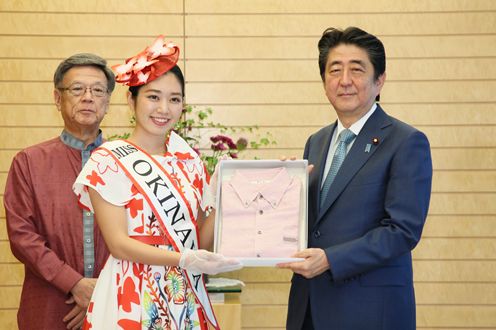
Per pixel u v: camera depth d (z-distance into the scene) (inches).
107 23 161.6
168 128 87.1
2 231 160.2
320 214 93.5
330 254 86.7
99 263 103.5
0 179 159.5
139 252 80.3
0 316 159.9
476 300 161.6
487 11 162.6
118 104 162.4
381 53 95.6
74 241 102.7
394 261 91.5
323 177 98.3
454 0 162.4
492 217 162.1
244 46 163.3
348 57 94.1
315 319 92.1
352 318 89.8
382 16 162.7
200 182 89.2
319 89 163.5
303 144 163.5
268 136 163.2
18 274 160.2
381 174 91.4
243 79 163.5
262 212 90.0
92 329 81.0
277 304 161.5
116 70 86.1
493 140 162.2
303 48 163.3
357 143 94.8
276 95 163.6
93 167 83.2
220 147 141.1
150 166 84.6
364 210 91.0
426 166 91.4
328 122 163.5
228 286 136.9
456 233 162.4
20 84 160.1
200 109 163.2
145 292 80.9
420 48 162.7
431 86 162.6
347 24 163.0
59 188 104.0
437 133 162.7
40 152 105.9
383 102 163.0
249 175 93.1
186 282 83.9
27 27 160.2
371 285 90.4
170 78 86.0
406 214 88.4
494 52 162.2
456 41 162.6
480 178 162.4
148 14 162.6
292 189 91.1
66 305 101.5
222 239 89.1
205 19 163.2
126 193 82.7
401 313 90.7
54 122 160.9
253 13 163.3
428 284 162.4
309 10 163.3
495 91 162.1
